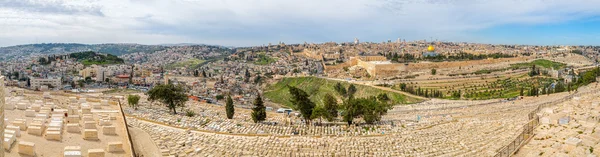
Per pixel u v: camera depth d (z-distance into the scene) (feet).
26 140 164.45
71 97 320.50
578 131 202.69
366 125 326.03
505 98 563.48
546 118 236.43
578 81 635.66
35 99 295.89
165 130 250.78
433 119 354.54
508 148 189.37
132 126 250.37
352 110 327.88
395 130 295.89
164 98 350.02
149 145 211.61
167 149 207.62
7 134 155.94
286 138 256.32
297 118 392.27
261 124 315.78
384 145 240.73
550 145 188.34
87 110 239.50
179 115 331.98
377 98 616.39
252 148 225.76
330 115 343.05
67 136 181.68
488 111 401.90
